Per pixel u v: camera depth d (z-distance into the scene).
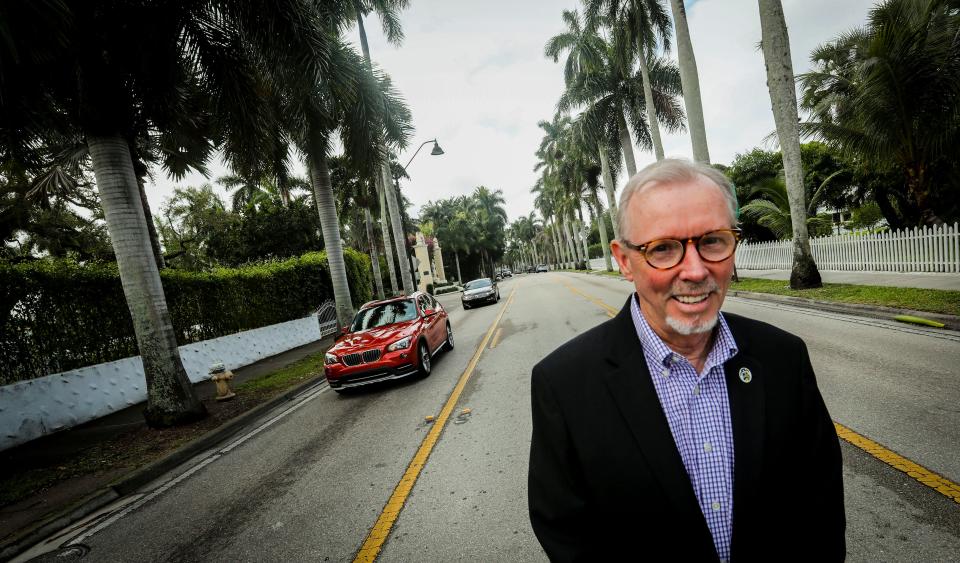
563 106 25.08
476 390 6.14
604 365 1.13
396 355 6.89
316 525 3.22
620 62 19.22
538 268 81.69
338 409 6.44
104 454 5.60
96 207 18.83
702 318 1.10
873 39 9.04
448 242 59.06
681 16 13.42
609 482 1.03
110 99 6.08
